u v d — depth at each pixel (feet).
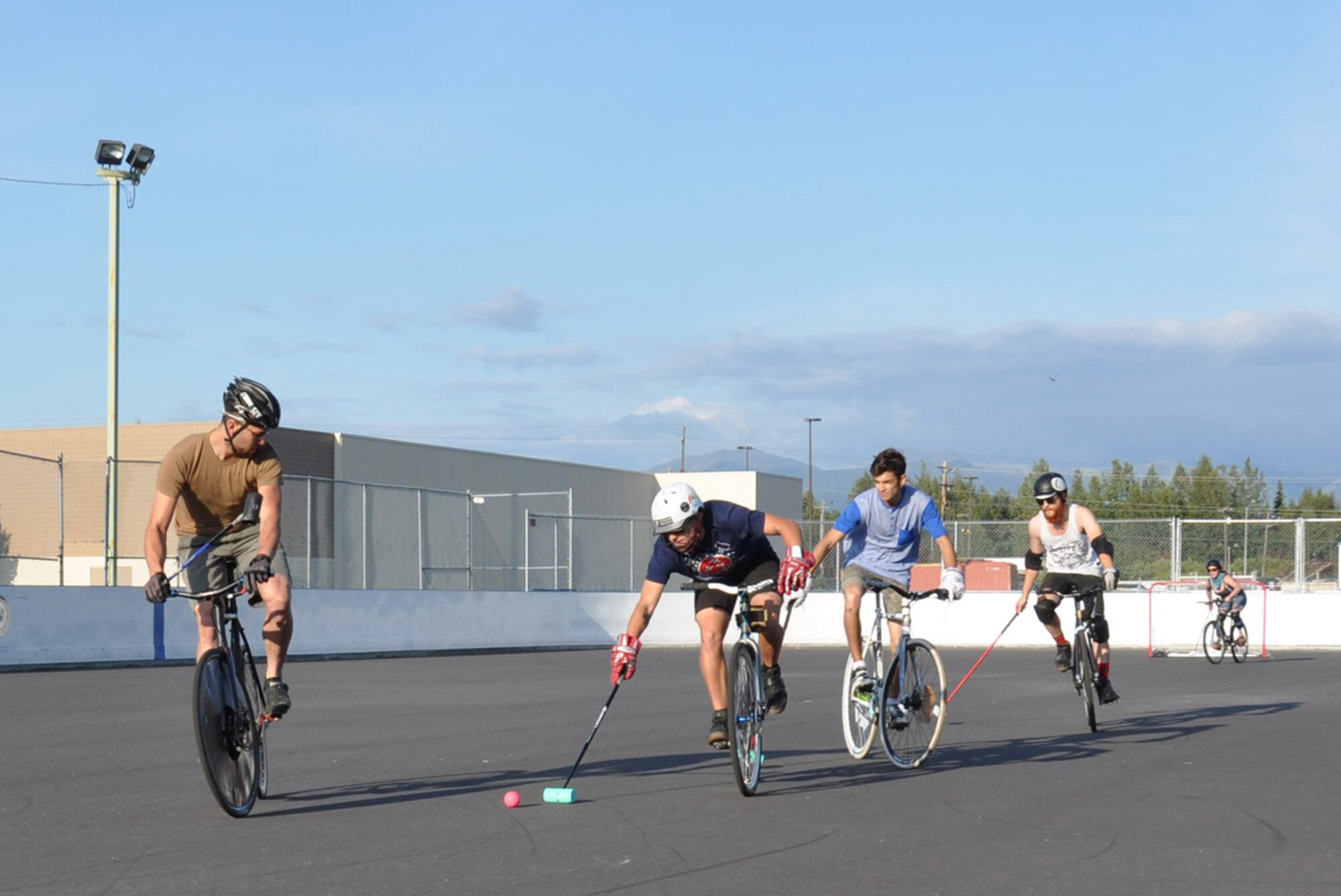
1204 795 23.94
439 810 22.12
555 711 40.32
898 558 28.71
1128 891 16.56
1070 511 35.24
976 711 40.93
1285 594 90.27
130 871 17.52
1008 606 90.43
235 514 22.20
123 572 101.09
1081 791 24.30
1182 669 65.67
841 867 17.88
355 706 41.96
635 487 148.36
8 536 83.71
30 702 42.50
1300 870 17.76
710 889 16.61
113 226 83.87
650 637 88.99
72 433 116.47
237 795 21.22
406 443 115.96
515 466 128.98
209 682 20.79
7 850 18.81
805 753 29.94
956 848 19.12
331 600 71.72
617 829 20.43
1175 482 276.00
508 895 16.26
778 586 23.71
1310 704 44.04
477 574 118.73
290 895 16.22
